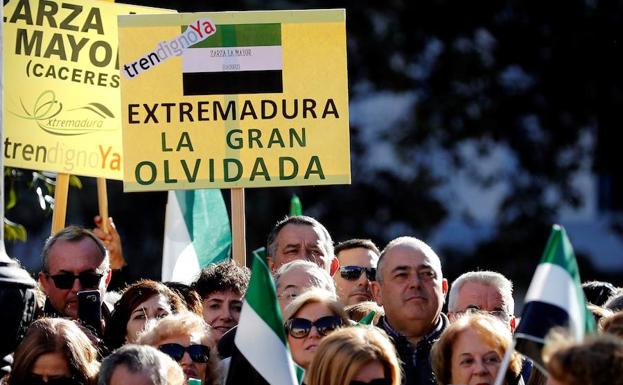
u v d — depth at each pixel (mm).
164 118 14773
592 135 33562
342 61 14844
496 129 32688
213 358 12102
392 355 10703
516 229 33094
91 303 13195
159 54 14797
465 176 33125
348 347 10633
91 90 15602
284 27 14844
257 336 11109
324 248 14516
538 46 32969
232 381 11109
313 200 31656
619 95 33281
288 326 12062
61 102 15492
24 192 29375
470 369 11500
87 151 15555
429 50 32781
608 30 33219
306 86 14844
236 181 14750
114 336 13109
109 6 15688
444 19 32625
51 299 13672
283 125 14805
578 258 39000
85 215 29953
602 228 41062
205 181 14766
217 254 16984
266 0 31562
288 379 11070
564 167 33344
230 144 14781
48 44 15477
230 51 14820
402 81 32594
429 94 32719
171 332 11914
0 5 11945
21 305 11414
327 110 14836
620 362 8648
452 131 32625
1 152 11852
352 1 32469
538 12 32969
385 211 32469
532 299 10469
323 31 14844
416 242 12867
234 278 13727
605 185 41344
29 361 11492
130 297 13141
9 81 15328
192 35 14812
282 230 14570
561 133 33188
